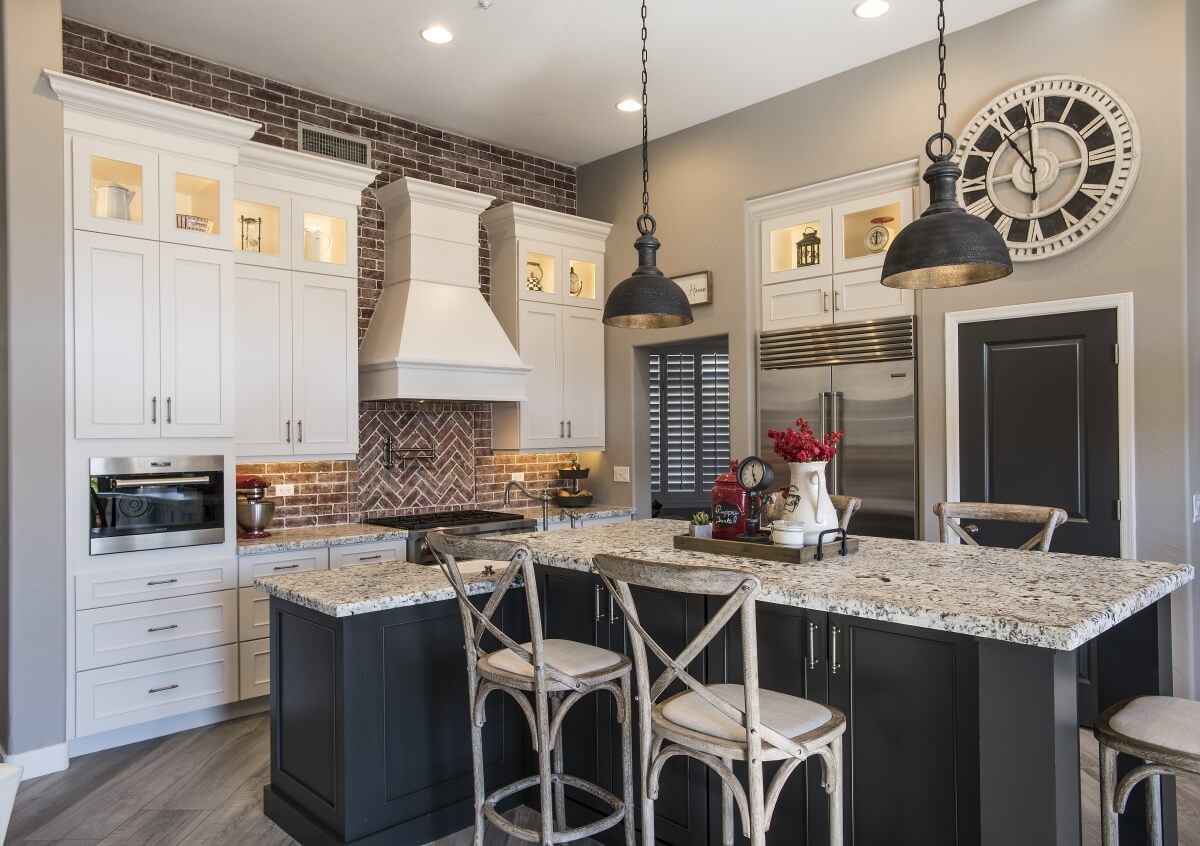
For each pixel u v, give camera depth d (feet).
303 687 8.92
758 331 16.96
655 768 6.52
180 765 11.20
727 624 7.88
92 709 11.46
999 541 13.12
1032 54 12.89
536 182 19.83
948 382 13.74
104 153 11.73
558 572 9.67
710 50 14.30
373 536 14.76
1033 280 12.86
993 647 5.71
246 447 13.99
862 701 6.96
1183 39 11.44
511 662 8.00
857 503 11.06
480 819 8.14
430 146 17.76
